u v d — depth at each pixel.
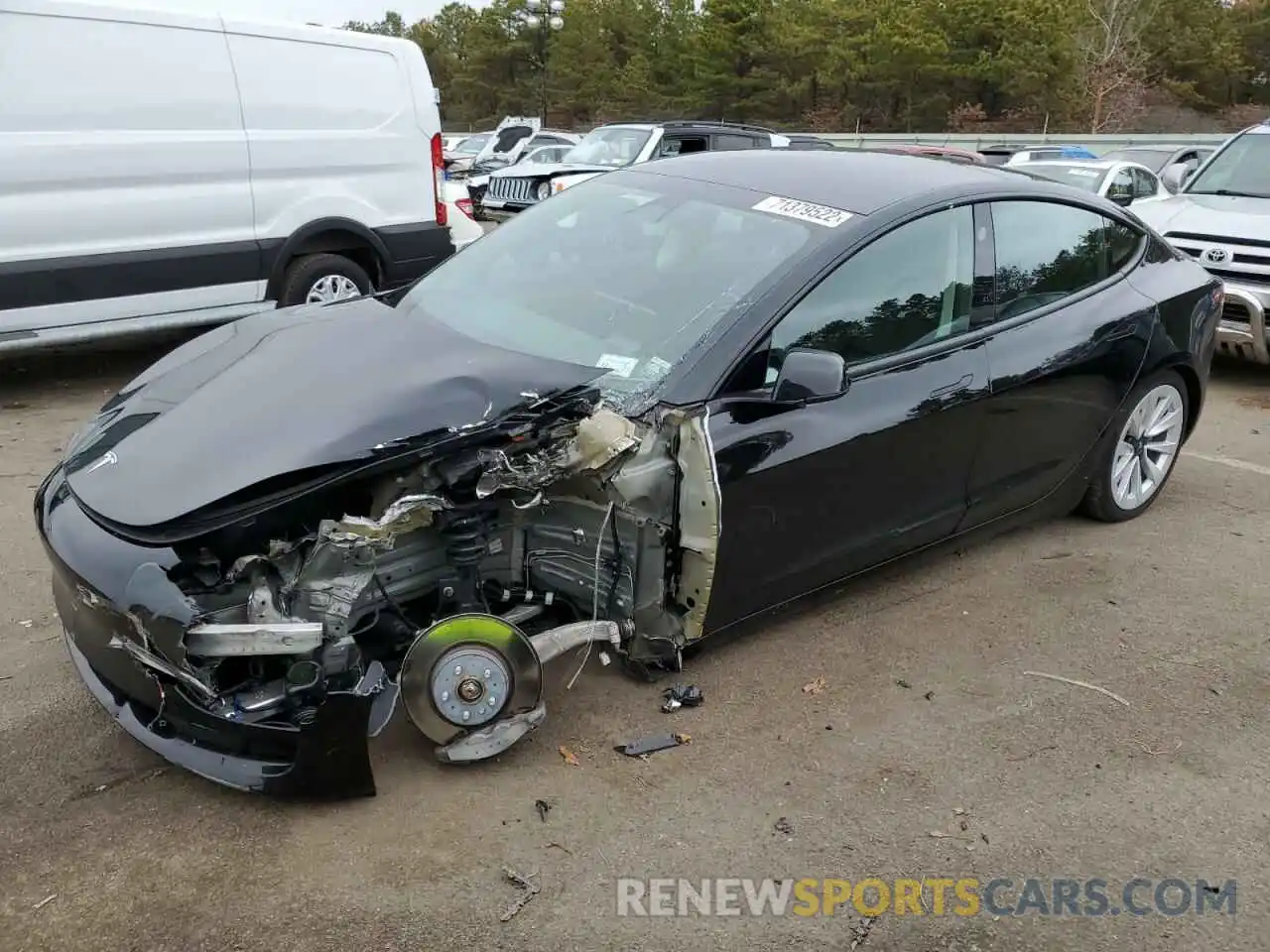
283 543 2.64
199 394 3.12
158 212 6.39
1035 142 28.39
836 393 3.03
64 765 2.88
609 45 64.44
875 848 2.70
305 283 7.20
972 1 46.16
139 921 2.36
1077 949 2.41
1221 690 3.51
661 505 3.01
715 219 3.70
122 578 2.51
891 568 3.96
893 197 3.67
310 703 2.61
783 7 51.75
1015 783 2.98
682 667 3.40
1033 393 3.99
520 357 3.17
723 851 2.66
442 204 7.91
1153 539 4.73
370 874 2.52
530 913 2.43
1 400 6.47
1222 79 50.25
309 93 6.99
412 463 2.69
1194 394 4.96
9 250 5.88
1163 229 7.69
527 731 2.93
